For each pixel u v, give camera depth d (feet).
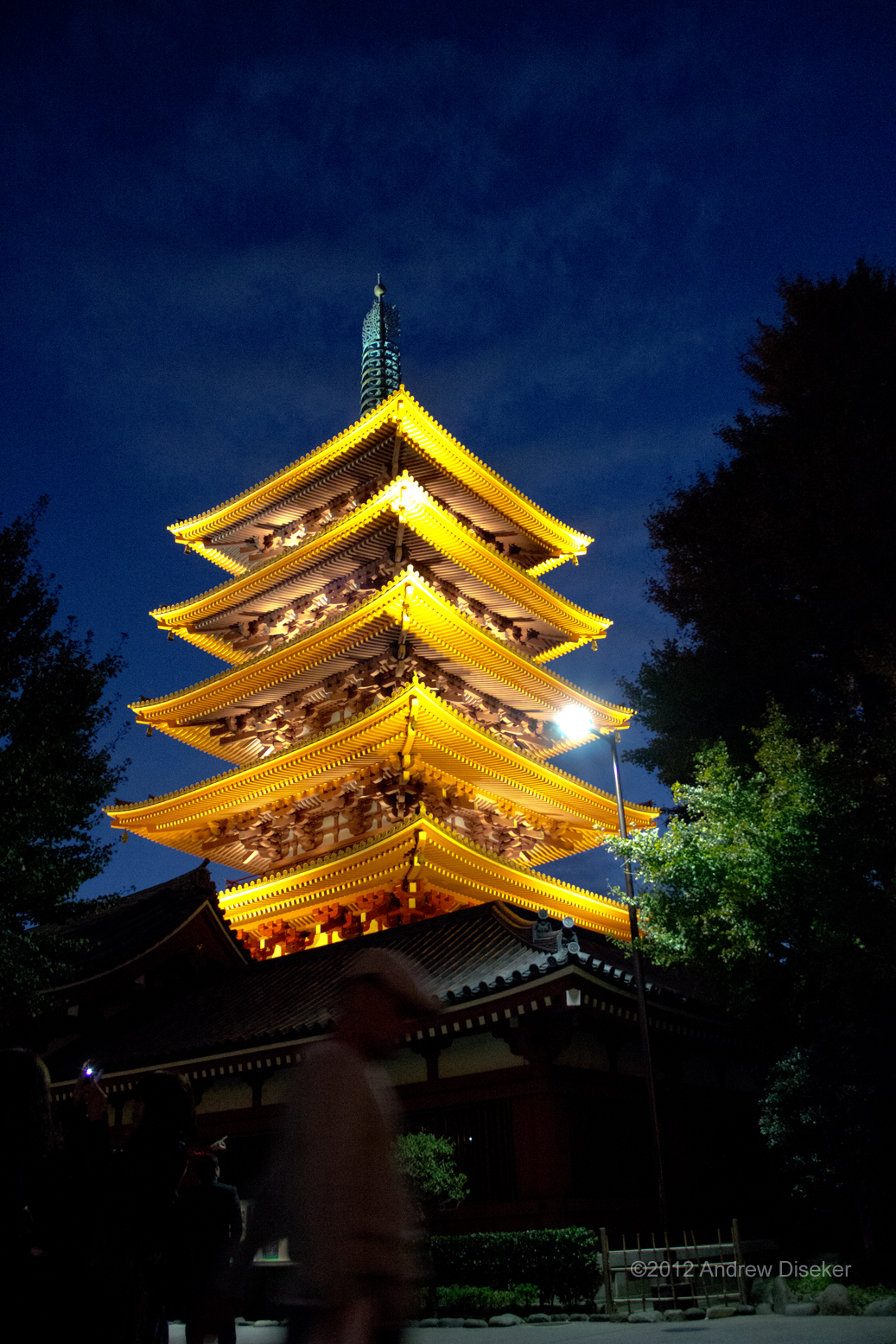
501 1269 53.67
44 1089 16.22
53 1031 88.43
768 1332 41.52
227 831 135.95
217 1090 78.33
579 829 140.26
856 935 58.95
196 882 97.91
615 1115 66.44
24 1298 14.90
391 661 123.24
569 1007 59.77
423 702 107.45
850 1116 55.67
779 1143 59.52
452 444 133.69
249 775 122.31
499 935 74.69
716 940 63.57
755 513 105.50
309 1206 11.61
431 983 69.51
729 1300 54.03
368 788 122.31
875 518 95.40
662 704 105.09
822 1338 38.63
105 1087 80.02
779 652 97.60
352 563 134.72
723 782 67.26
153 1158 17.01
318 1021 69.15
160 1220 16.62
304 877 115.14
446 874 111.65
